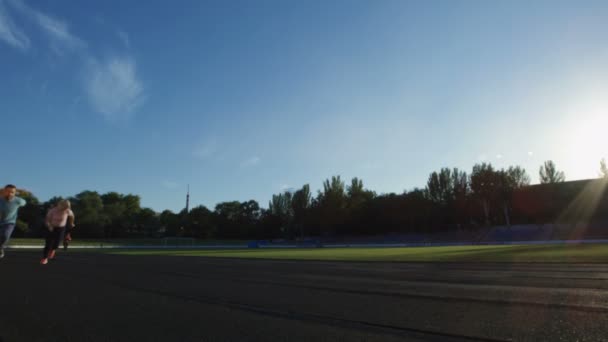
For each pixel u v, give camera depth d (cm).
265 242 8688
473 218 7056
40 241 6181
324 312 412
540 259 1232
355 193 8469
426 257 1564
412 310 417
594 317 368
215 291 579
